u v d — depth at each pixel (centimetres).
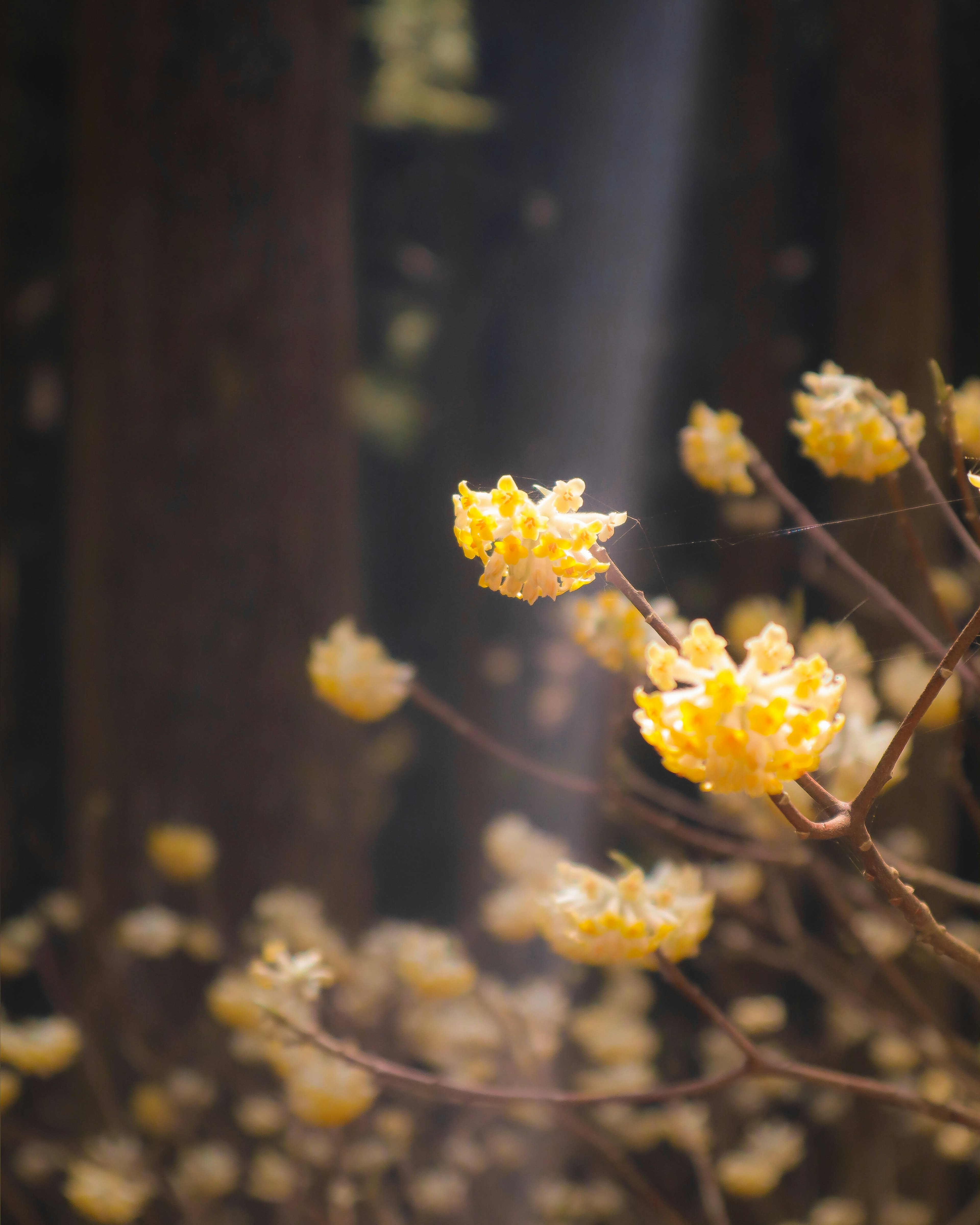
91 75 229
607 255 379
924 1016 122
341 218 238
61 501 322
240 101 225
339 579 234
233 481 224
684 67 353
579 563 93
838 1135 209
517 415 420
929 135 250
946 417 106
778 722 89
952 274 298
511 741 382
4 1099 141
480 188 430
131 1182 155
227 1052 201
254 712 224
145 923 183
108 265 226
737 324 324
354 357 247
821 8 334
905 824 209
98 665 226
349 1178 173
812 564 164
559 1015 150
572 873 105
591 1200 197
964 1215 176
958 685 113
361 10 340
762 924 142
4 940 189
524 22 403
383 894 395
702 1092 107
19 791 316
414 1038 168
